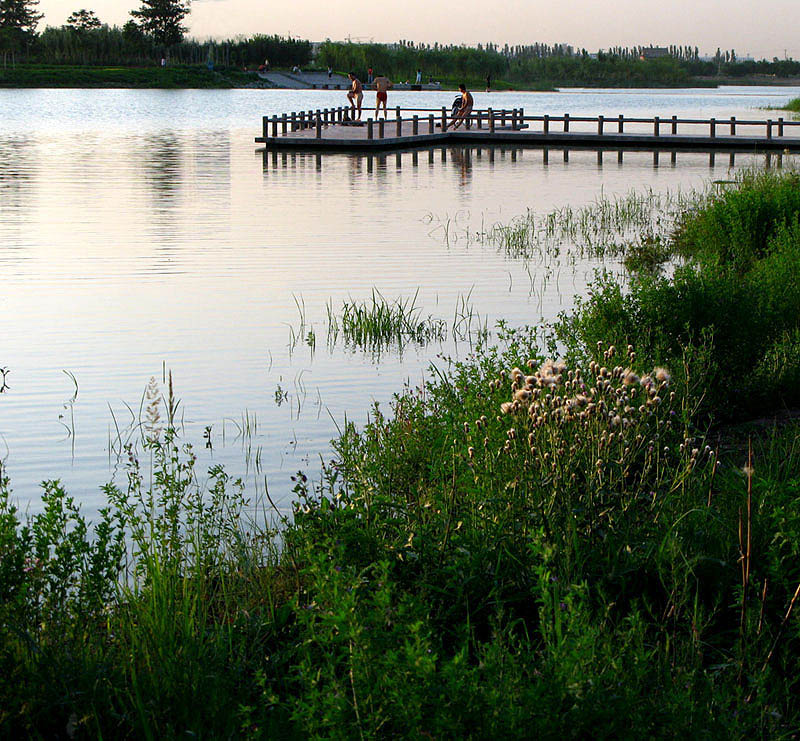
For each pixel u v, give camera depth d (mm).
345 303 12078
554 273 14234
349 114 53812
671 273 13664
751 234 14180
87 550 4043
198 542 4938
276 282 13328
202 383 8891
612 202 21797
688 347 7375
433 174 28250
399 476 5855
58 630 3734
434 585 4184
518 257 15484
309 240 16797
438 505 4770
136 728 3330
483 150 37156
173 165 30094
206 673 3611
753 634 3627
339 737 2781
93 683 3488
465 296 12602
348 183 25719
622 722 2863
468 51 126750
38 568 3814
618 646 3461
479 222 19094
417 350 10055
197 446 7305
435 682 2822
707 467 5488
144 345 10125
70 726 3357
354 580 3443
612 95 110812
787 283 9773
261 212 20172
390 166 30688
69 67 113188
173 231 17609
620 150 35938
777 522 4152
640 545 4312
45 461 6973
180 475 6707
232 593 4555
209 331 10727
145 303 12008
